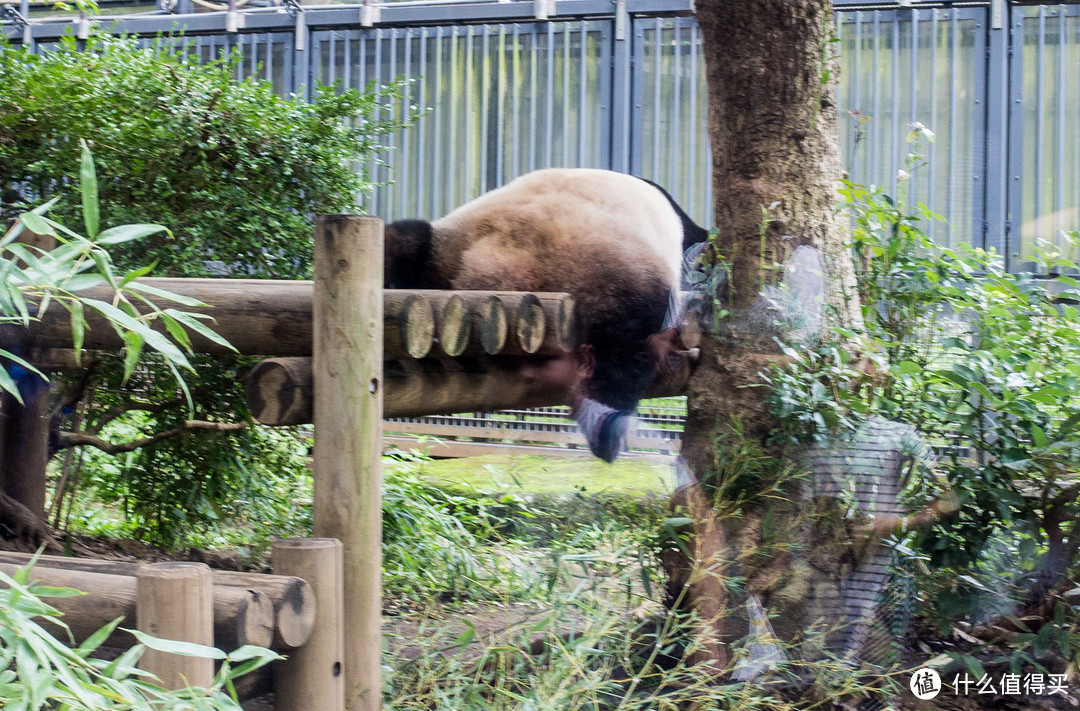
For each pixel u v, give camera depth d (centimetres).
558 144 576
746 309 334
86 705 152
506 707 271
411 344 258
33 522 363
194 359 399
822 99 346
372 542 244
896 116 587
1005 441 329
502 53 588
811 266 334
